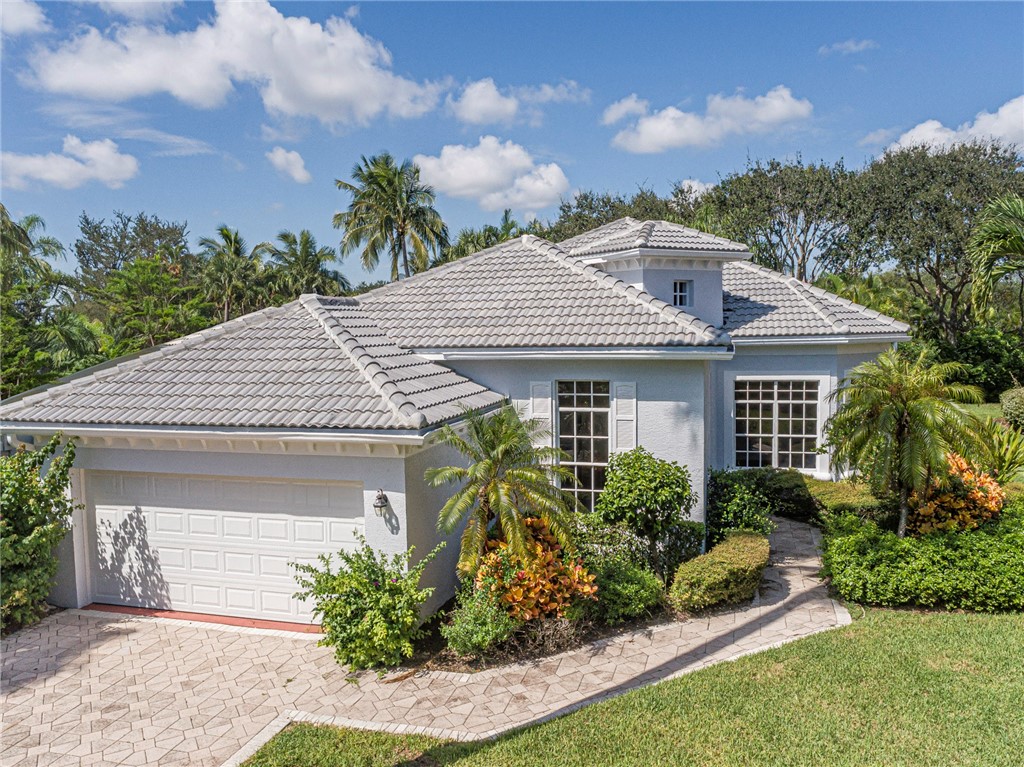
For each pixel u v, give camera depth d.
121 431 10.35
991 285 15.89
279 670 9.09
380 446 9.62
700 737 7.14
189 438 10.20
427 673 8.96
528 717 7.75
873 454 11.05
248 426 9.77
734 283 20.30
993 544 10.76
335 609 8.98
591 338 12.36
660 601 10.77
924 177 39.47
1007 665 8.52
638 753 6.89
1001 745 6.85
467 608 9.41
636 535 11.53
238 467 10.45
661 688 8.22
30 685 8.74
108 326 42.00
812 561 13.19
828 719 7.41
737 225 42.62
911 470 10.73
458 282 15.78
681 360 12.42
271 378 11.06
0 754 7.23
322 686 8.65
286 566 10.60
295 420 9.65
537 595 9.55
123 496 11.23
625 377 12.77
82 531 11.33
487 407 12.27
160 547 11.13
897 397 11.00
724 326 17.80
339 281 60.12
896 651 9.00
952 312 42.28
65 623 10.68
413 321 14.20
